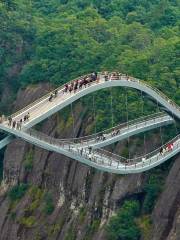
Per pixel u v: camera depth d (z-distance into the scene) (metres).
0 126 180.75
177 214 199.88
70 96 195.75
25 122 187.00
